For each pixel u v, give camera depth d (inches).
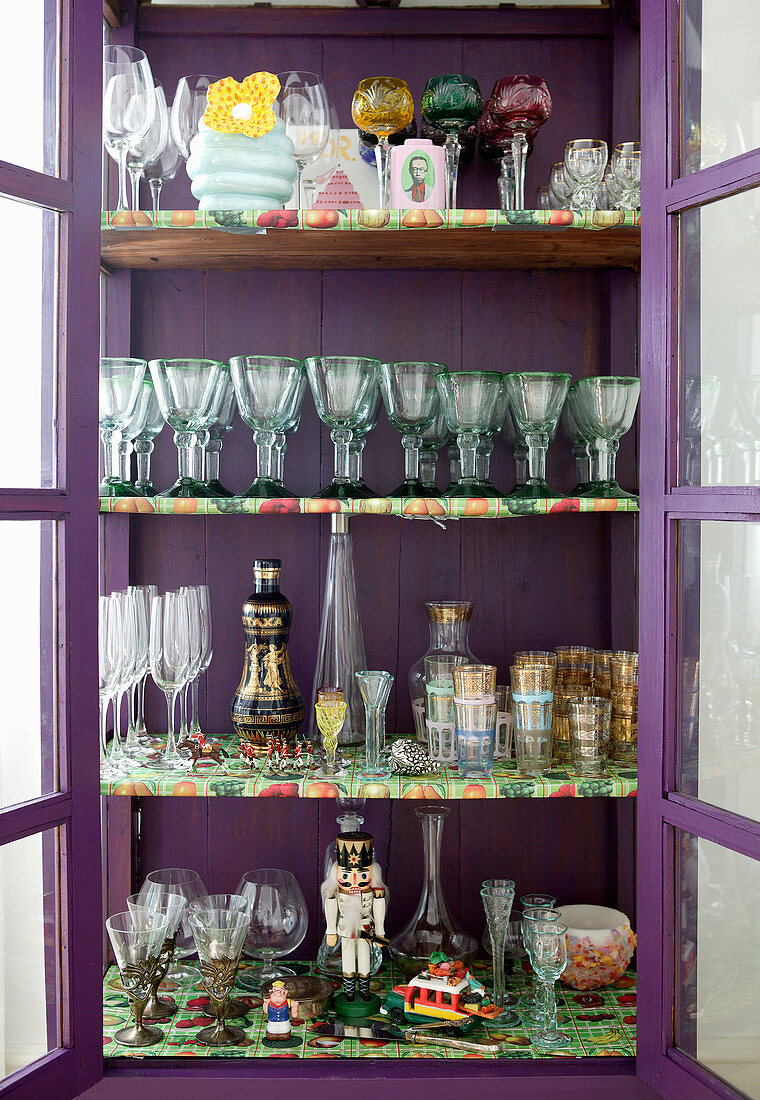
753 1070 49.7
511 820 71.8
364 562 71.8
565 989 66.7
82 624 55.0
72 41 54.2
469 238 62.7
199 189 61.7
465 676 60.5
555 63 71.4
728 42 51.6
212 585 71.9
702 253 53.7
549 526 72.0
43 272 53.6
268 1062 57.2
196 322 71.4
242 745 63.6
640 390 59.5
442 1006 60.4
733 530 51.1
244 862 71.9
